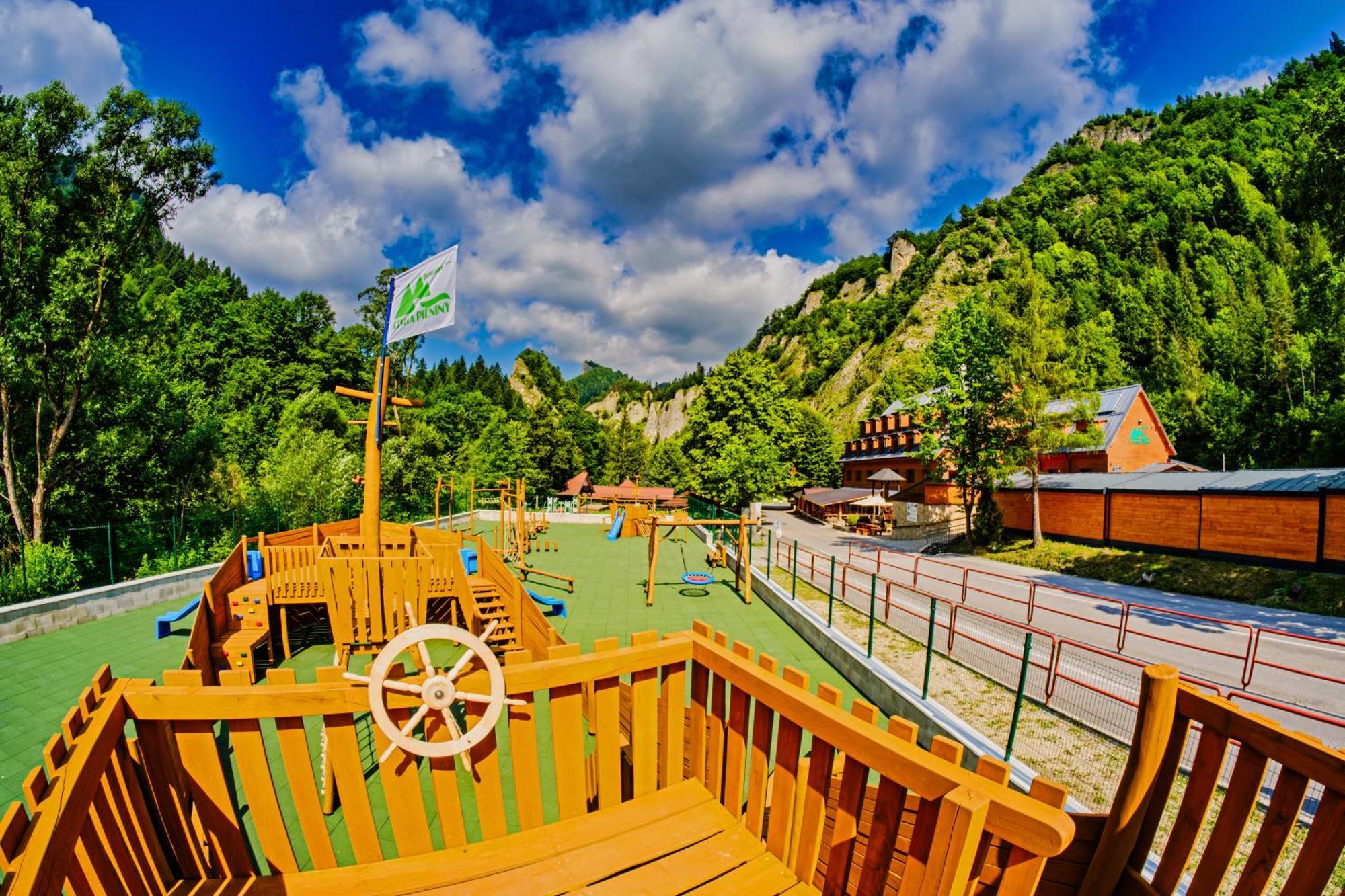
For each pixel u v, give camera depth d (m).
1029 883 1.67
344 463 23.69
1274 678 9.83
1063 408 32.81
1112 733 7.02
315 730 7.14
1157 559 19.97
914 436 45.84
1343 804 1.85
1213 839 2.25
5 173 14.27
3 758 6.61
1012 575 20.70
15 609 10.44
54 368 14.73
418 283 9.70
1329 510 16.39
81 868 1.77
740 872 2.54
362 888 2.35
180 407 19.22
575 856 2.57
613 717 2.89
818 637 11.14
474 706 2.61
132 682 2.34
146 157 16.08
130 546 15.24
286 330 41.94
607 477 77.94
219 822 2.35
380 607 9.23
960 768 1.85
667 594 16.45
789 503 60.53
